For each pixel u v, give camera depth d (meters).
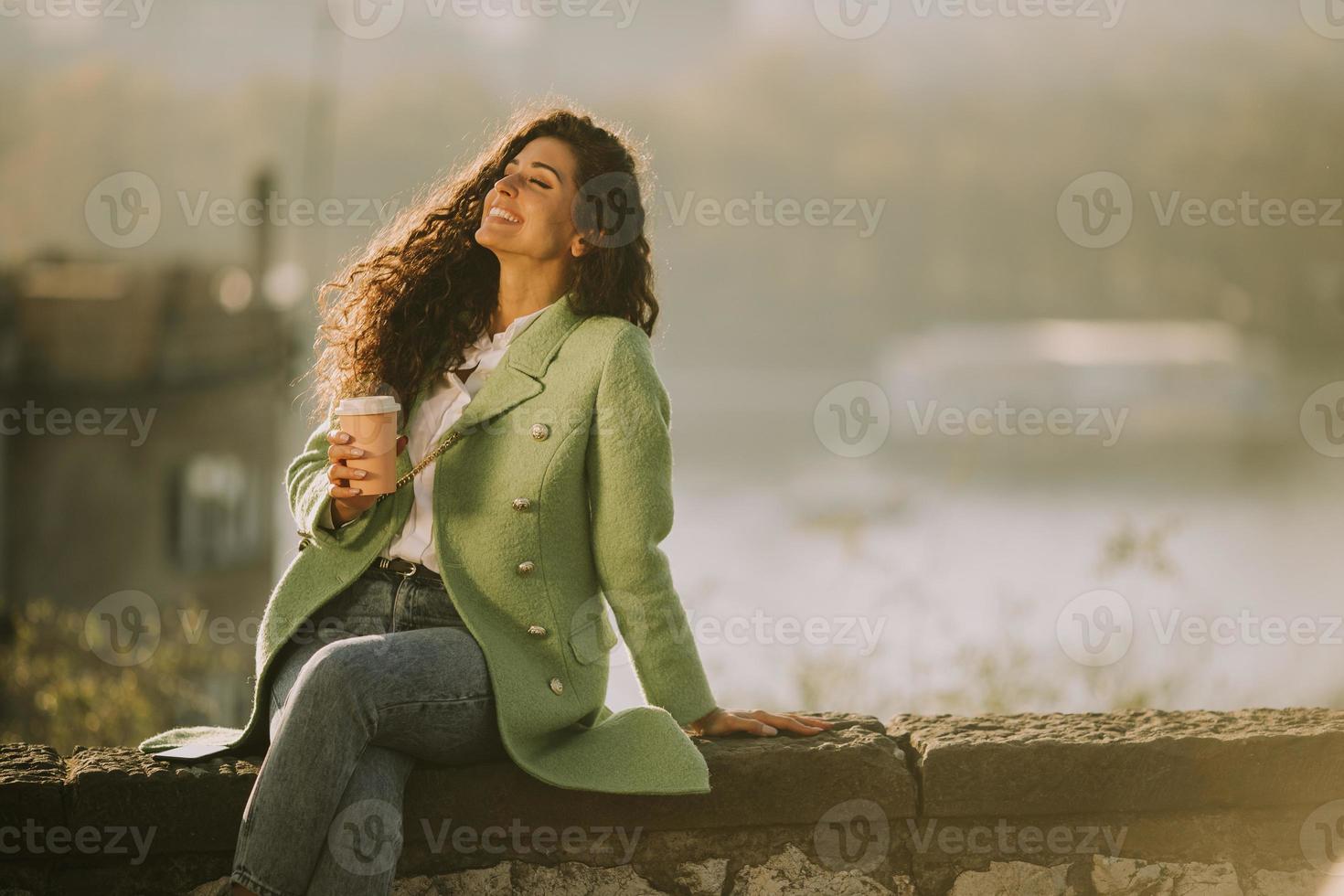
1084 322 160.25
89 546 39.56
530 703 4.92
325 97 45.09
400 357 5.43
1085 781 5.32
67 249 43.00
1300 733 5.39
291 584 5.14
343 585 5.05
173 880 4.99
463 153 5.85
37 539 39.06
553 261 5.46
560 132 5.52
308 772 4.41
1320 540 44.41
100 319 40.31
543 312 5.34
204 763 5.05
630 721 5.18
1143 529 12.14
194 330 41.22
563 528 5.08
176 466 41.16
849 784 5.27
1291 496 66.56
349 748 4.48
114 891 4.96
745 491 68.75
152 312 40.78
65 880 4.93
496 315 5.59
